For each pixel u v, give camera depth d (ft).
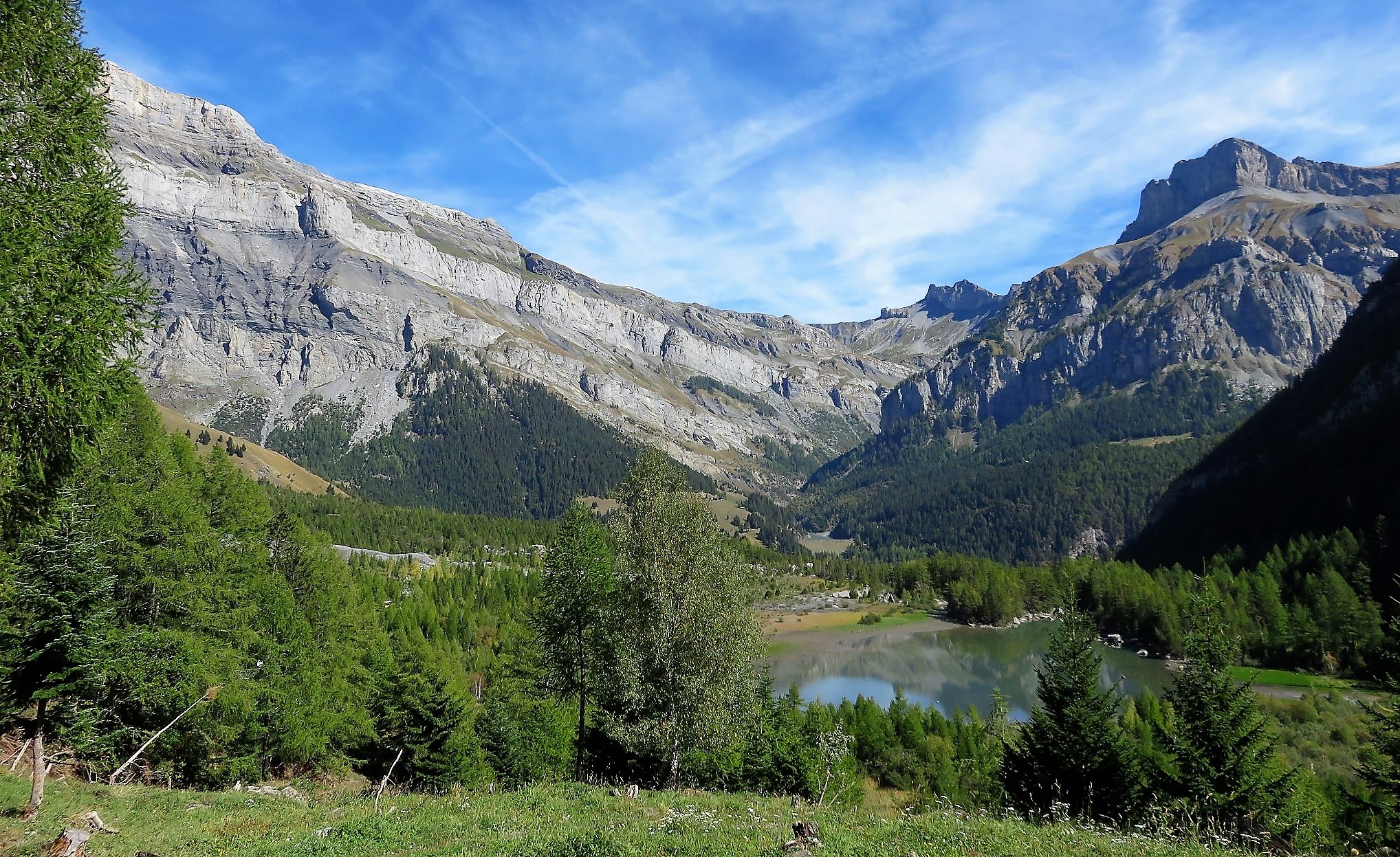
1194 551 479.82
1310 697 208.13
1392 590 302.45
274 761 128.67
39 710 80.48
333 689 139.64
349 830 56.13
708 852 42.50
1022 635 452.76
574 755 149.59
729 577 107.34
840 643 445.78
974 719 220.02
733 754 132.67
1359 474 407.85
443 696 143.02
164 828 59.67
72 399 47.85
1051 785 91.20
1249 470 513.86
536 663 161.07
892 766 192.13
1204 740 83.71
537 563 511.81
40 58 47.37
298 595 145.59
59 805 60.18
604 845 43.06
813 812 59.72
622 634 107.55
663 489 110.52
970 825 48.60
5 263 43.01
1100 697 96.22
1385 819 86.07
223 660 107.45
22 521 53.98
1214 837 47.91
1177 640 339.57
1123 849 41.70
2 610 74.49
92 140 50.24
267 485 618.03
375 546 537.65
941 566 595.47
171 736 99.81
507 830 53.98
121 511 96.37
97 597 83.56
